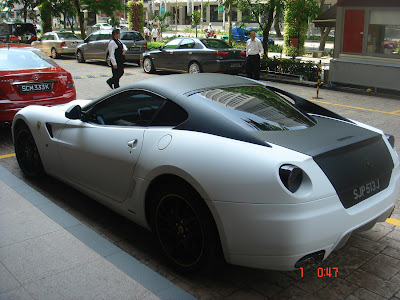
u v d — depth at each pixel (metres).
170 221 3.06
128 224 3.91
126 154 3.32
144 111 3.42
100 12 26.69
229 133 2.82
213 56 14.22
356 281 2.97
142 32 38.72
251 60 14.29
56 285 2.85
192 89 3.34
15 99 6.40
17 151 5.05
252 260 2.62
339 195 2.63
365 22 12.13
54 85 6.82
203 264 2.85
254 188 2.51
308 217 2.46
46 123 4.40
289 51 25.31
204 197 2.68
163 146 3.02
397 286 2.91
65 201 4.38
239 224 2.56
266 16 16.69
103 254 3.27
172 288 2.84
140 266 3.11
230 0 16.70
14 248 3.33
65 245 3.40
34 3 28.38
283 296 2.80
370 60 12.30
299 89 13.23
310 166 2.57
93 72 16.30
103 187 3.69
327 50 29.25
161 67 16.03
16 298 2.71
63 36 22.75
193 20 33.31
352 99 11.50
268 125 3.04
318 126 3.27
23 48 7.32
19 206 4.16
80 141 3.86
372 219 2.83
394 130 7.88
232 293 2.83
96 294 2.76
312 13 15.73
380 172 2.98
